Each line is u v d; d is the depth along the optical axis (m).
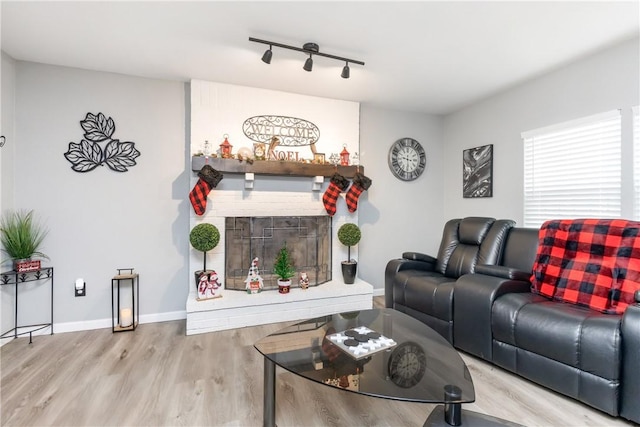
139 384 2.03
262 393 1.94
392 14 2.15
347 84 3.38
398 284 3.12
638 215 2.48
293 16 2.18
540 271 2.37
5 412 1.73
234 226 3.41
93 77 2.99
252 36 2.43
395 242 4.29
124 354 2.45
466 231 3.14
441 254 3.30
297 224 3.65
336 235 3.79
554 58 2.81
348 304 3.44
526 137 3.35
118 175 3.07
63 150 2.90
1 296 2.61
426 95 3.73
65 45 2.54
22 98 2.79
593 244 2.18
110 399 1.86
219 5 2.05
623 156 2.55
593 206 2.77
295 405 1.83
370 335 1.81
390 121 4.23
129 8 2.07
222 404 1.82
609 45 2.58
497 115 3.70
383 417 1.73
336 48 2.62
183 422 1.67
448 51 2.67
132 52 2.67
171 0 2.00
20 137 2.78
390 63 2.89
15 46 2.55
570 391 1.82
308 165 3.52
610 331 1.66
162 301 3.23
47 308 2.87
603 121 2.68
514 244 2.75
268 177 3.52
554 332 1.86
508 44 2.56
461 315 2.47
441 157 4.53
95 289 3.01
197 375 2.14
